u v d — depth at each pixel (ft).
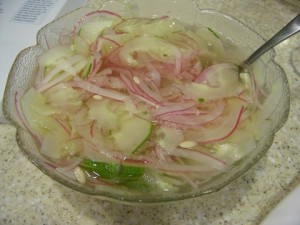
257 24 1.05
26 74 0.75
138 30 0.81
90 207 0.70
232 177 0.59
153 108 0.66
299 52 0.98
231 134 0.65
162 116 0.66
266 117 0.69
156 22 0.83
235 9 1.10
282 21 1.06
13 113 0.66
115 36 0.77
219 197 0.71
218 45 0.82
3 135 0.81
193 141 0.64
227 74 0.73
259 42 0.82
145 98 0.68
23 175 0.75
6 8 1.10
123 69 0.72
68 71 0.73
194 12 0.89
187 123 0.65
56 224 0.68
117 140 0.64
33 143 0.64
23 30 1.03
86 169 0.62
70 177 0.61
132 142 0.63
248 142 0.64
